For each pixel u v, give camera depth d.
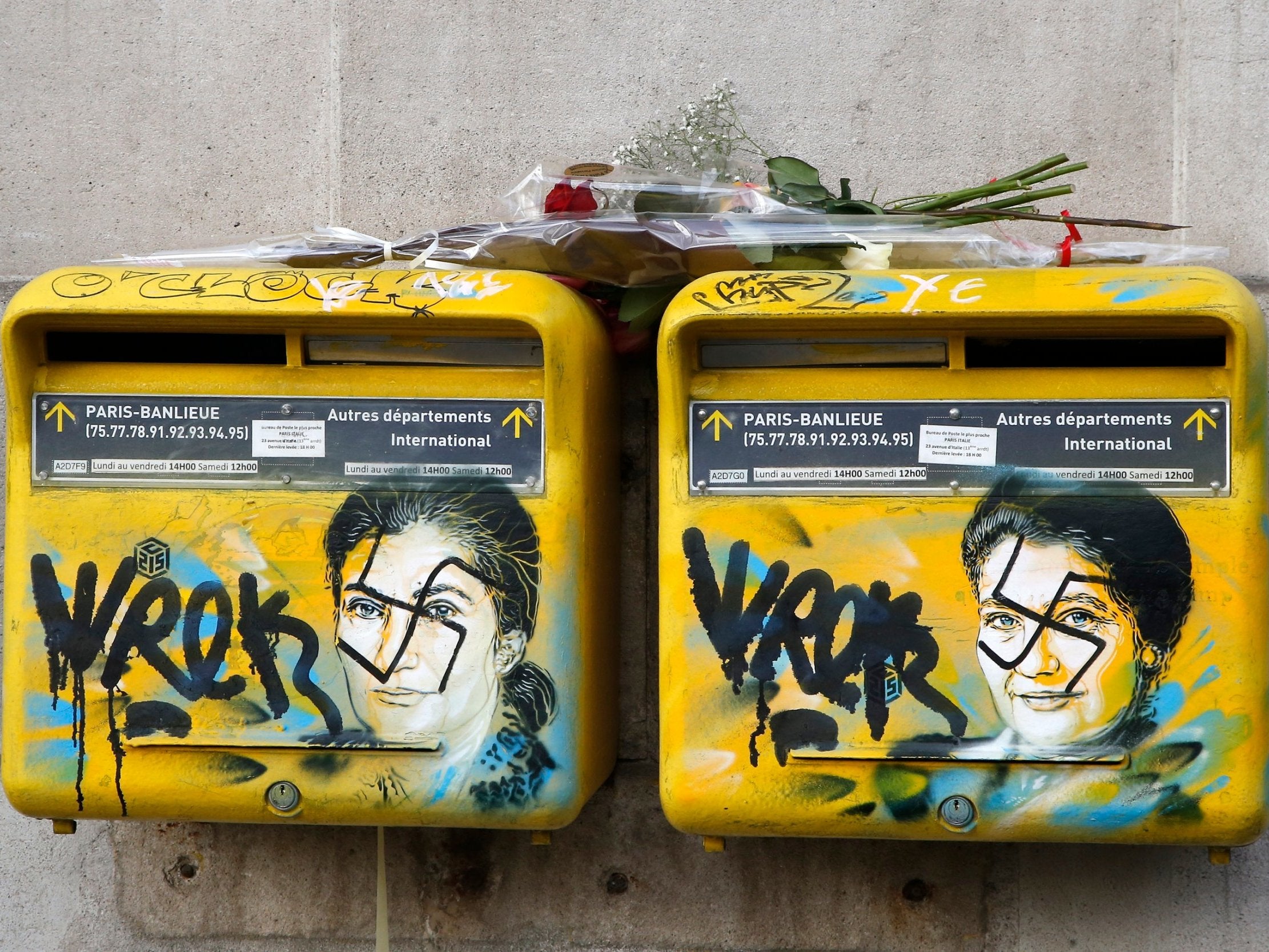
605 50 3.07
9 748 2.31
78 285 2.29
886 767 2.20
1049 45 2.98
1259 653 2.15
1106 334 2.23
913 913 2.80
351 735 2.28
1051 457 2.20
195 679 2.30
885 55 3.01
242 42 3.14
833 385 2.24
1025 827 2.17
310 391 2.32
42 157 3.15
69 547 2.31
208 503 2.31
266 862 2.95
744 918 2.84
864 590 2.21
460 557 2.29
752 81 3.04
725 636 2.23
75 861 2.99
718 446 2.26
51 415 2.33
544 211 2.62
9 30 3.17
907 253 2.52
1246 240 2.91
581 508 2.32
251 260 2.64
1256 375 2.13
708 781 2.23
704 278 2.26
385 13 3.11
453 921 2.90
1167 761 2.15
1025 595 2.18
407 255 2.63
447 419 2.31
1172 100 2.95
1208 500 2.16
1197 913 2.73
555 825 2.31
